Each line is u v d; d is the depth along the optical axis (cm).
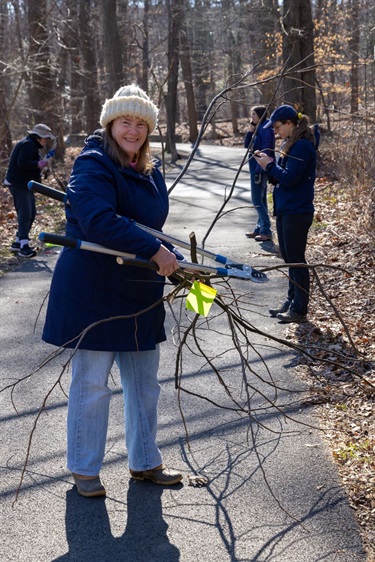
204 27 3859
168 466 382
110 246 313
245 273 338
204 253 342
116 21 2239
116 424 434
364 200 1004
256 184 969
